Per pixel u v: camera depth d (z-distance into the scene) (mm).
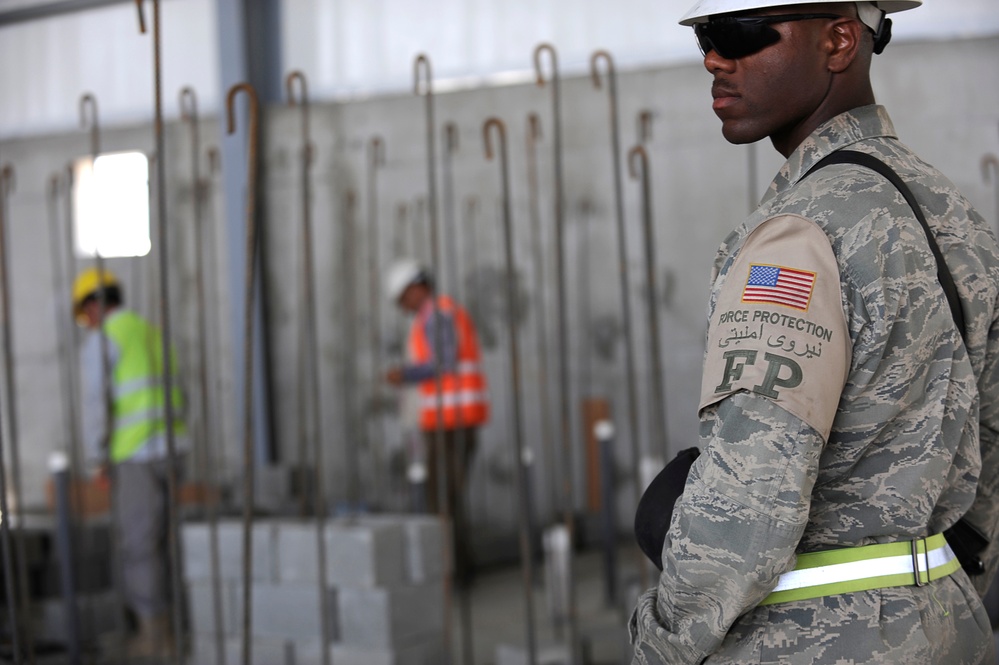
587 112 6223
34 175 6984
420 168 6469
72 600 4031
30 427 6992
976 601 1202
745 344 1053
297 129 6480
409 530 3523
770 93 1189
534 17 6090
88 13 6820
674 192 6184
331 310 6641
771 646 1089
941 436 1101
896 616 1085
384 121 6457
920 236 1096
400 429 6574
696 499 1053
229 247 6141
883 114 1203
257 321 6395
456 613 4816
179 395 4930
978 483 1258
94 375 4555
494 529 6371
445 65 6250
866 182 1104
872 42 1213
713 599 1056
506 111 6340
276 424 6582
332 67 6414
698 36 1260
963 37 5402
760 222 1123
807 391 1021
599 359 6410
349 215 5105
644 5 5934
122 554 4582
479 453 6543
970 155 5395
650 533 1189
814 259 1065
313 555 3465
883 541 1108
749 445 1027
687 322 6262
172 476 2064
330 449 6648
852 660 1065
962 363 1124
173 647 4371
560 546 4461
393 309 6621
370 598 3391
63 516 4043
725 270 1154
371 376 6602
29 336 7020
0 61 7008
